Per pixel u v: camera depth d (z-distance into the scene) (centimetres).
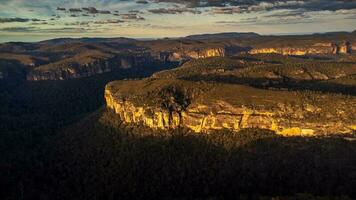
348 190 18875
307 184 19700
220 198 19600
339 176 19900
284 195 19050
